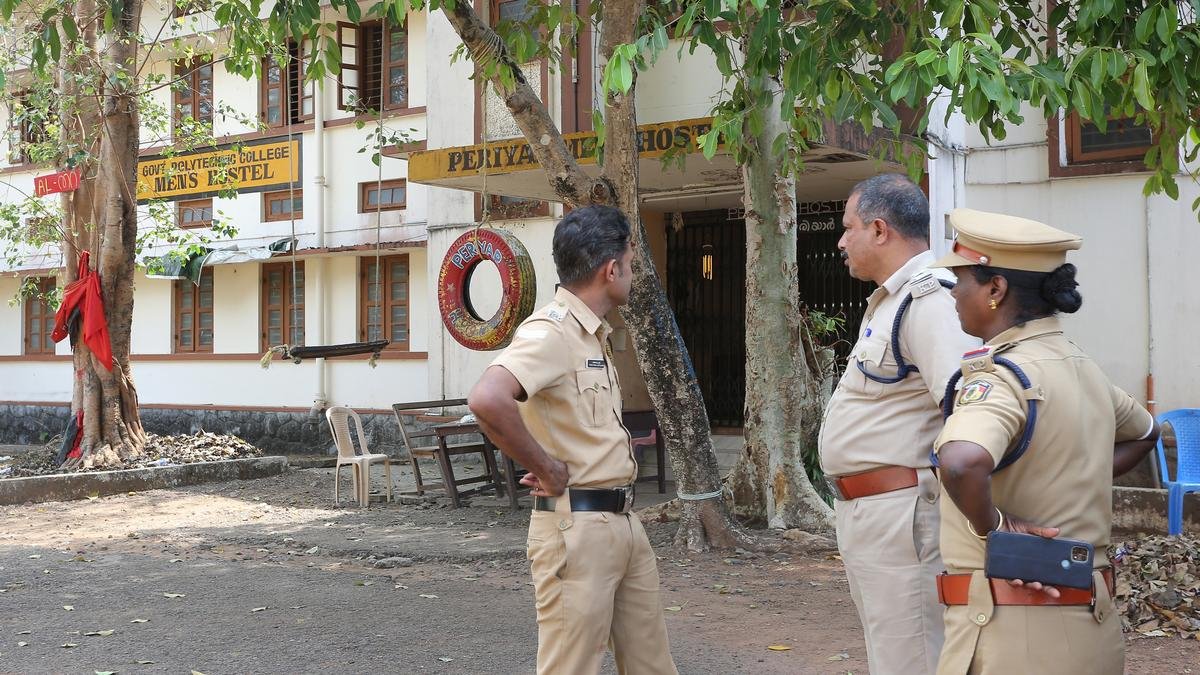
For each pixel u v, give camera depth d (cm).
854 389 358
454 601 708
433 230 1473
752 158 892
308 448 1753
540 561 365
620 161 835
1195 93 680
